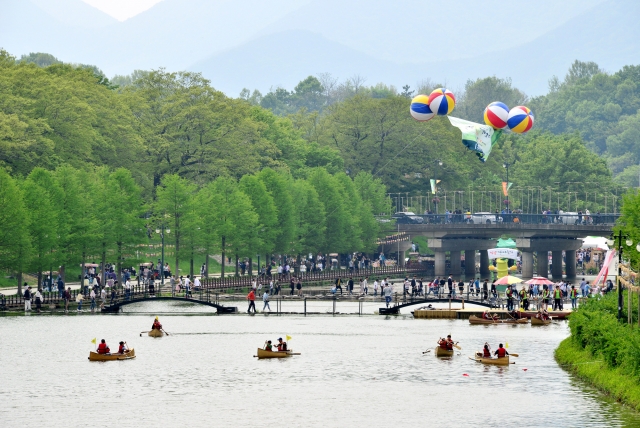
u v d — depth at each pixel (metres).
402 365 107.31
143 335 132.12
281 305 180.00
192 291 187.88
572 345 111.50
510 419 79.81
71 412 83.12
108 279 198.88
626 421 77.75
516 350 118.31
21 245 164.25
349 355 114.81
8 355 112.75
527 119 169.88
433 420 80.12
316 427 77.94
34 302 167.38
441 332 138.25
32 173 184.38
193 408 84.69
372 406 85.50
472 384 95.56
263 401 87.69
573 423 77.62
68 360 109.81
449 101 167.50
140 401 87.69
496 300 176.75
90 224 180.88
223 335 133.25
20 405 85.81
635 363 85.44
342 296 197.25
